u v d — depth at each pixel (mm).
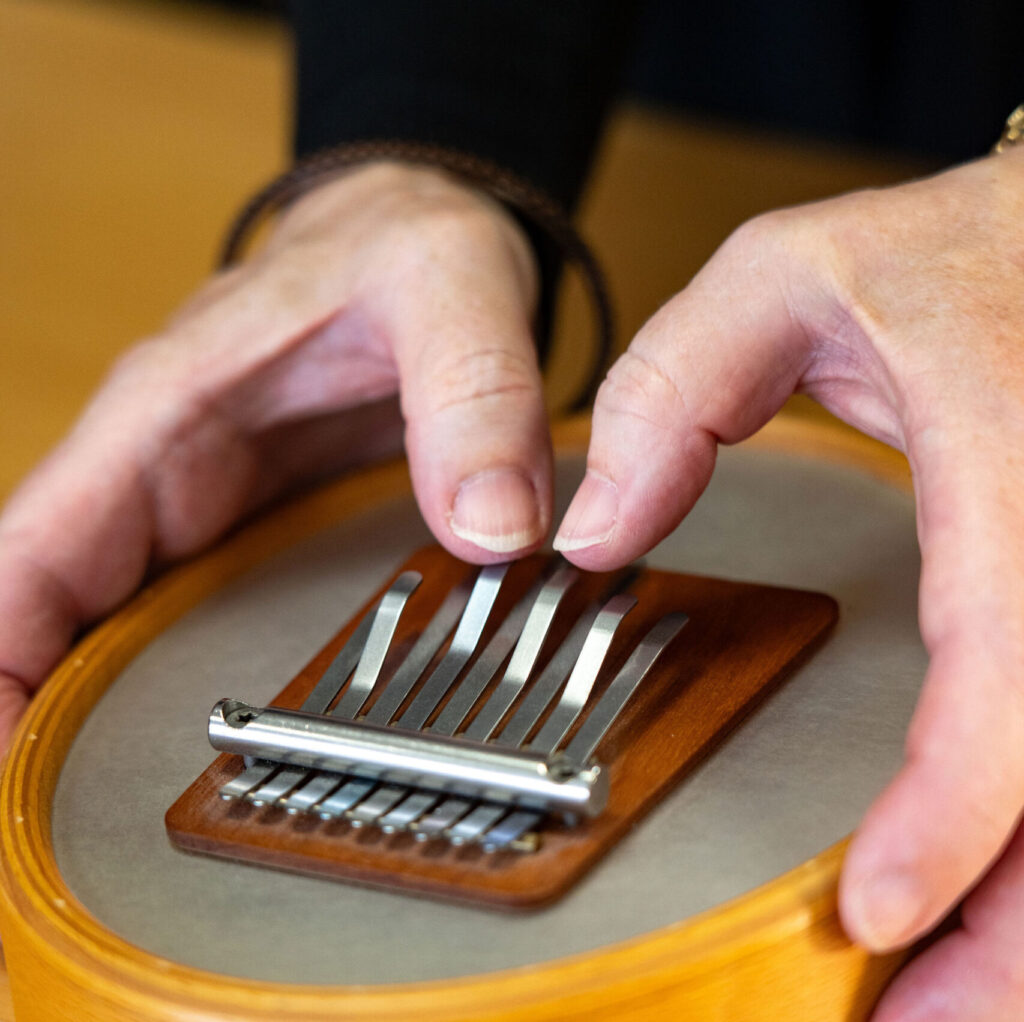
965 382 429
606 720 439
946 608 400
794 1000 382
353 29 818
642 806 416
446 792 422
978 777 375
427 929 385
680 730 448
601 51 849
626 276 954
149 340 657
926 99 1210
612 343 732
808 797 425
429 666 496
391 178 717
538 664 493
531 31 815
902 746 445
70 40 1350
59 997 393
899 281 466
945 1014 414
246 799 439
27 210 1100
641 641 490
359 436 720
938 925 437
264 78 1271
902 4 1186
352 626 536
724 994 364
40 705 505
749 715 466
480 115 778
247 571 603
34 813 451
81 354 921
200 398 626
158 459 621
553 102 808
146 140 1183
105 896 415
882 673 487
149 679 534
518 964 368
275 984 364
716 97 1290
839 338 487
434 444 546
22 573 590
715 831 412
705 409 493
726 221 1011
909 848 368
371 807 421
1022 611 390
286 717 442
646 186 1069
